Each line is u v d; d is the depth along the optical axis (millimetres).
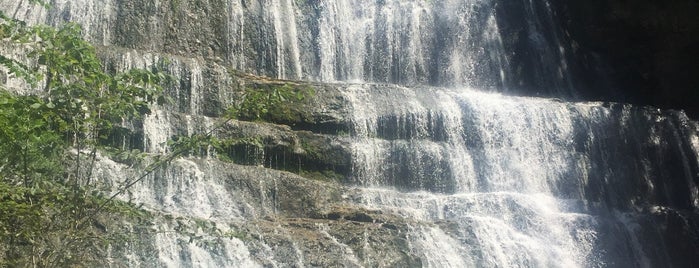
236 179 12766
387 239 11914
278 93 7531
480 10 20766
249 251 11008
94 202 7188
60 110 6781
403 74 19406
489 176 15641
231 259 10844
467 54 20203
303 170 14398
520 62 20719
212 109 15000
